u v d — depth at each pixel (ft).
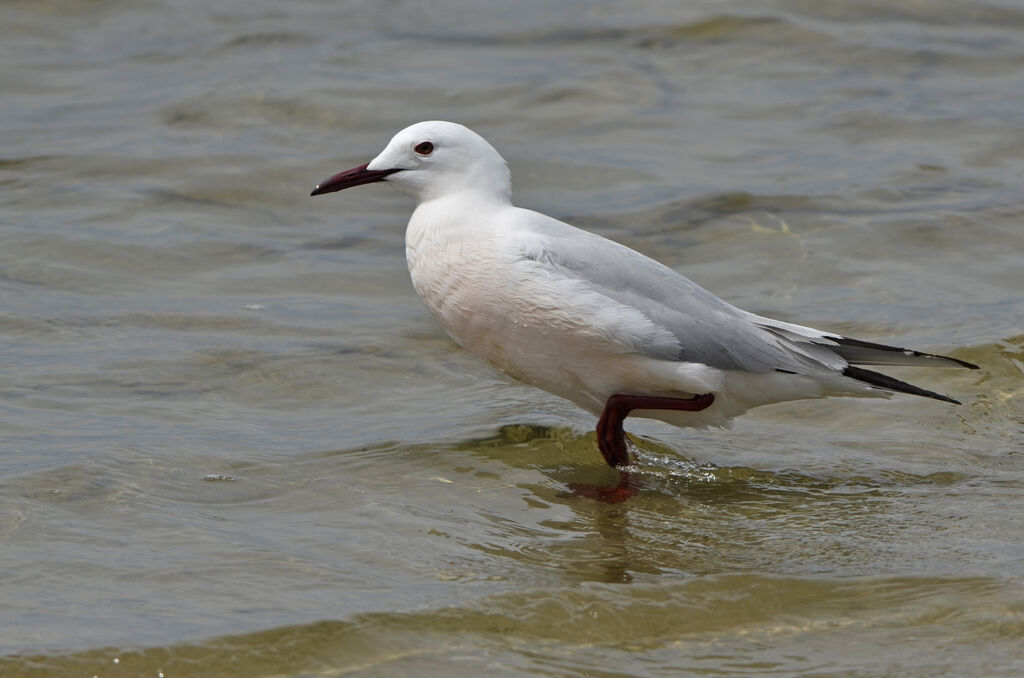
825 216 55.06
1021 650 26.32
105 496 32.60
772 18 75.92
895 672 25.63
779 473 36.09
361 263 51.90
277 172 59.47
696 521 32.81
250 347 43.19
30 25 76.69
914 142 63.05
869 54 72.54
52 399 38.78
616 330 34.06
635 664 25.95
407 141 36.29
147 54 73.92
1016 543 31.22
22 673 24.99
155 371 41.19
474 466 35.78
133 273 49.52
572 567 29.96
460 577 29.22
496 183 36.40
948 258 51.65
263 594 28.09
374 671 25.58
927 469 36.14
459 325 36.04
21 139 62.34
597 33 75.72
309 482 34.27
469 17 79.46
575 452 37.22
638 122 65.51
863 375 35.01
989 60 72.28
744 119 65.92
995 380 41.78
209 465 34.91
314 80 69.62
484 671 25.61
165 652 25.80
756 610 27.96
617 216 55.72
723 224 54.65
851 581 29.17
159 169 59.26
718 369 34.91
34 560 29.19
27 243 51.21
